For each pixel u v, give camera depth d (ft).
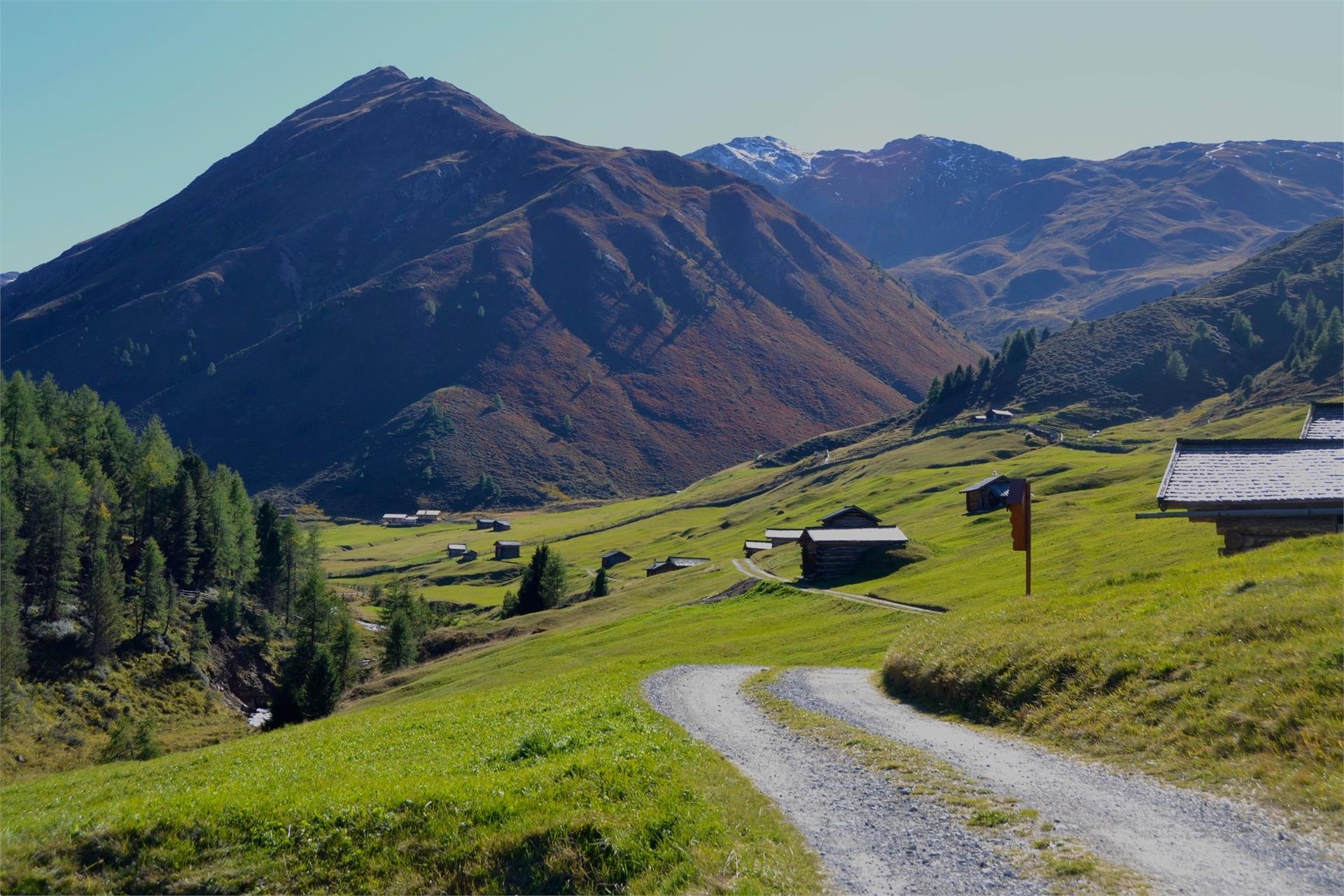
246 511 521.65
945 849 50.39
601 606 361.10
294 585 495.82
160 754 269.85
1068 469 491.72
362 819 59.88
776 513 627.87
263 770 90.12
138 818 60.90
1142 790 57.67
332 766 85.15
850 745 76.95
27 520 372.17
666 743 75.15
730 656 182.50
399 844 57.52
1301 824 48.55
